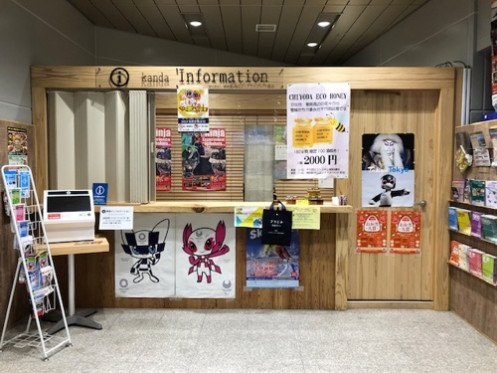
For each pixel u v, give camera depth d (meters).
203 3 4.27
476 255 3.11
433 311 3.61
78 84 3.47
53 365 2.60
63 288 3.60
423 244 3.68
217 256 3.60
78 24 4.56
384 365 2.62
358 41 5.64
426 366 2.62
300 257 3.61
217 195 3.87
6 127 3.02
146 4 4.32
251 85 3.51
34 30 3.55
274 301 3.63
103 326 3.23
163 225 3.58
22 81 3.35
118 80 3.48
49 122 3.51
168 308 3.63
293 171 3.54
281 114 3.80
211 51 6.19
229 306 3.64
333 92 3.48
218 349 2.84
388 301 3.69
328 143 3.51
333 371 2.55
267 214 3.44
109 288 3.62
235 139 3.84
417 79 3.51
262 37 5.53
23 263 2.69
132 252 3.60
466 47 3.51
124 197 3.54
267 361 2.67
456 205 3.50
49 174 3.54
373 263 3.69
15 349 2.81
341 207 3.43
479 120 3.49
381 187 3.65
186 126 3.51
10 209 2.71
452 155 3.55
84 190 3.20
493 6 3.02
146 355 2.75
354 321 3.36
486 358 2.72
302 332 3.13
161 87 3.50
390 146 3.64
